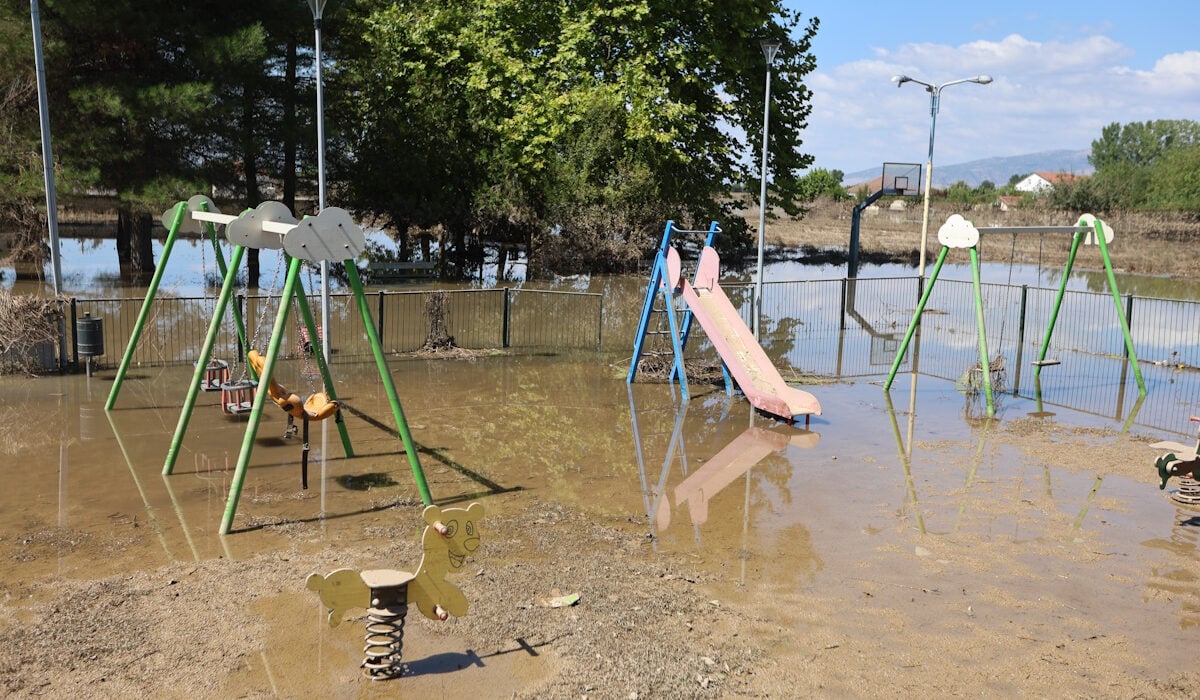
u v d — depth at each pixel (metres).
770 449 11.95
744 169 35.59
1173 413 14.27
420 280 29.11
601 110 30.34
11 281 24.72
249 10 24.56
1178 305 26.98
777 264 38.19
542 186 31.25
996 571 8.04
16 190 22.45
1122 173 81.25
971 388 15.68
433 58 32.66
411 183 30.73
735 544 8.52
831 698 5.87
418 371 16.16
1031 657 6.50
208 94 22.41
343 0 25.92
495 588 7.31
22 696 5.54
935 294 28.80
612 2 32.06
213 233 12.84
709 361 17.33
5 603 6.79
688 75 32.91
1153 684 6.19
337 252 8.60
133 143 23.61
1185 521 9.41
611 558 8.05
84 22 21.64
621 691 5.84
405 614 5.95
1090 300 27.92
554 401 14.34
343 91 27.92
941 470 11.10
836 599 7.36
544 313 23.38
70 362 15.45
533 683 5.89
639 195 31.08
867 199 33.25
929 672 6.24
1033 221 59.16
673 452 11.73
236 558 7.76
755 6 33.38
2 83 22.77
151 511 8.88
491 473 10.53
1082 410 14.44
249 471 10.23
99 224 41.09
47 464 10.25
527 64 32.41
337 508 9.12
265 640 6.33
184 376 14.81
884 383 16.33
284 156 27.94
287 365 15.98
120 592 7.00
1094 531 9.09
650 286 15.60
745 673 6.13
